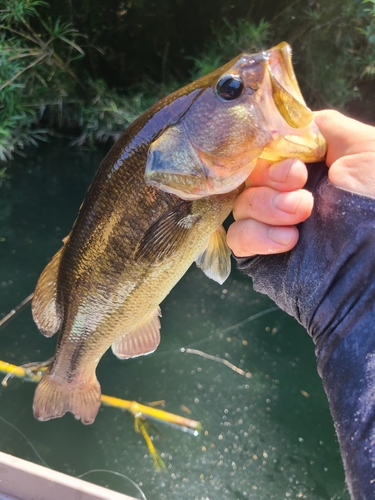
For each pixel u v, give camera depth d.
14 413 0.61
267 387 0.68
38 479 0.32
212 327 0.79
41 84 1.41
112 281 0.32
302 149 0.25
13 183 1.20
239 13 1.40
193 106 0.27
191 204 0.28
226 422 0.62
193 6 1.42
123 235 0.30
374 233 0.24
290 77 0.24
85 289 0.33
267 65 0.25
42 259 0.92
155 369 0.70
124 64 1.60
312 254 0.26
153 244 0.29
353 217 0.25
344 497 0.53
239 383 0.68
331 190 0.25
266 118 0.25
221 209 0.29
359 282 0.24
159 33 1.52
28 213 1.08
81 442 0.59
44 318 0.36
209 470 0.56
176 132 0.27
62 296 0.34
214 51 1.32
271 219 0.25
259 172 0.26
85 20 1.49
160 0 1.43
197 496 0.53
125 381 0.68
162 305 0.84
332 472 0.56
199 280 0.91
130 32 1.57
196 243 0.30
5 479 0.33
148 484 0.54
